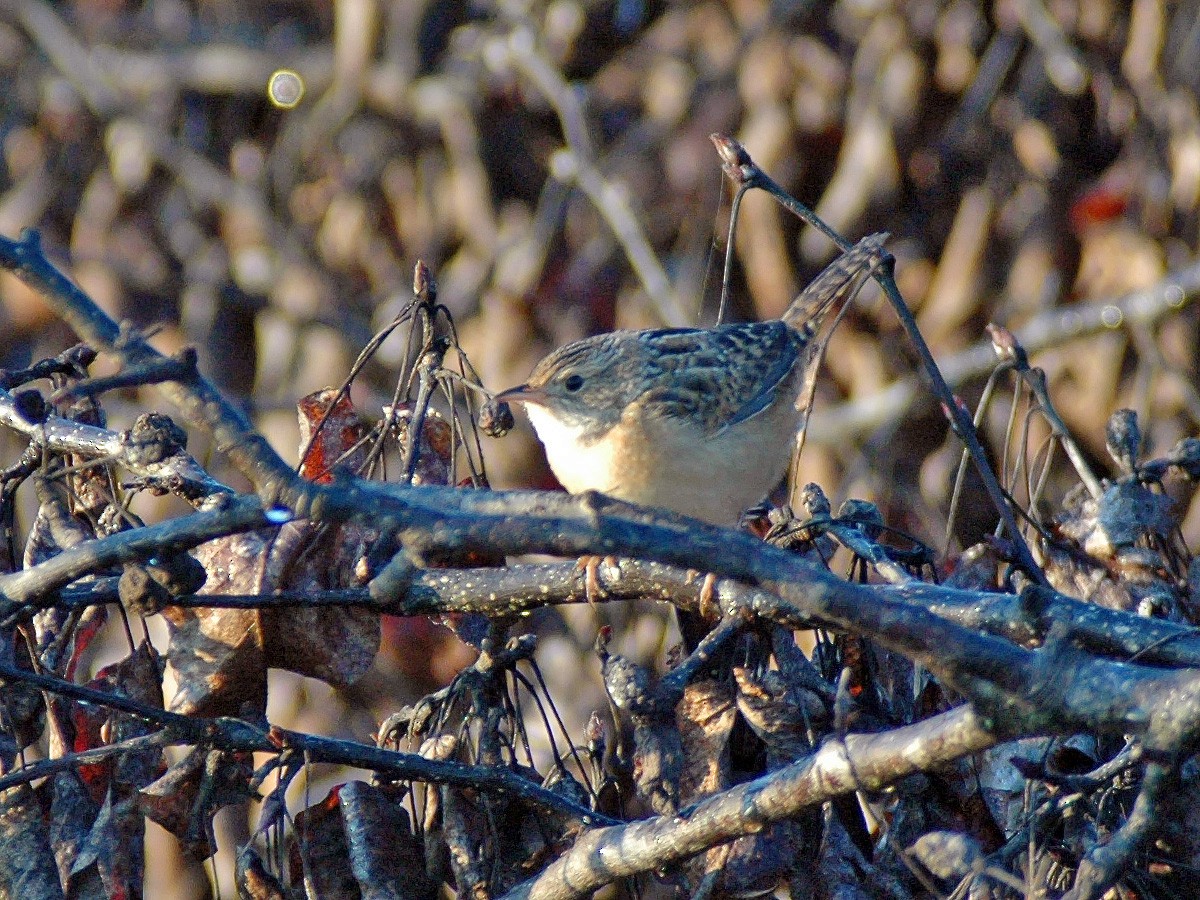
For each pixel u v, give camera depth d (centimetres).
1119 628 721
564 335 1742
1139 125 1728
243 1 2008
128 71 1966
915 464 1680
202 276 1870
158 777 774
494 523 545
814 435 1667
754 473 950
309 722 1498
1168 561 864
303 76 1931
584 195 1800
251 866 729
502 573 787
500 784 750
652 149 1811
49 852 738
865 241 927
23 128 1966
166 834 1461
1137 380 1677
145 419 717
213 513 614
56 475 743
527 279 1755
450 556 549
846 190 1728
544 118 1886
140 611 661
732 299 1762
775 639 750
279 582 787
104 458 726
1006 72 1759
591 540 541
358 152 1872
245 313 1878
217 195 1888
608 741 798
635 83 1853
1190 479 861
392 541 784
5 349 1797
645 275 1691
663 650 1523
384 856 744
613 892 1109
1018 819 749
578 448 943
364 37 1870
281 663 791
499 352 1731
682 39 1845
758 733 722
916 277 1744
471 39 1902
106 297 1855
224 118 1970
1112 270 1695
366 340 1794
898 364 1720
